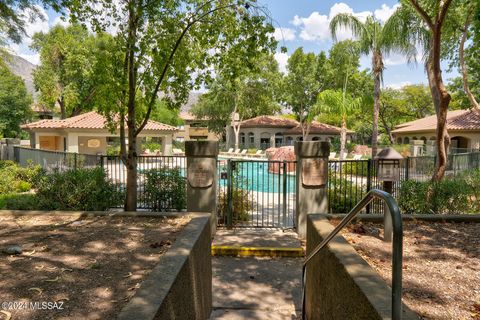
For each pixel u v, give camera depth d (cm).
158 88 733
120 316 175
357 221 412
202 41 727
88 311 207
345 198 762
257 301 419
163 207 791
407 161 904
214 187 652
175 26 688
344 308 234
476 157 1270
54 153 1224
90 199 718
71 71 2688
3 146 1856
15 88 3366
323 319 297
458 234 387
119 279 255
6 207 694
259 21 665
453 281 264
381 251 317
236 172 786
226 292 441
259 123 3912
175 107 781
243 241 609
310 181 636
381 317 168
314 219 381
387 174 649
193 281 290
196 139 668
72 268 278
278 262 542
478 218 436
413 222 436
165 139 2367
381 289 199
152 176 797
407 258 314
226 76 772
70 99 2872
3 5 697
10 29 771
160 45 688
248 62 724
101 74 699
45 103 3088
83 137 2477
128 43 648
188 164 652
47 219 441
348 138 4069
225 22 698
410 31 948
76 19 671
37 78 2861
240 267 521
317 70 3222
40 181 733
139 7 627
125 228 401
